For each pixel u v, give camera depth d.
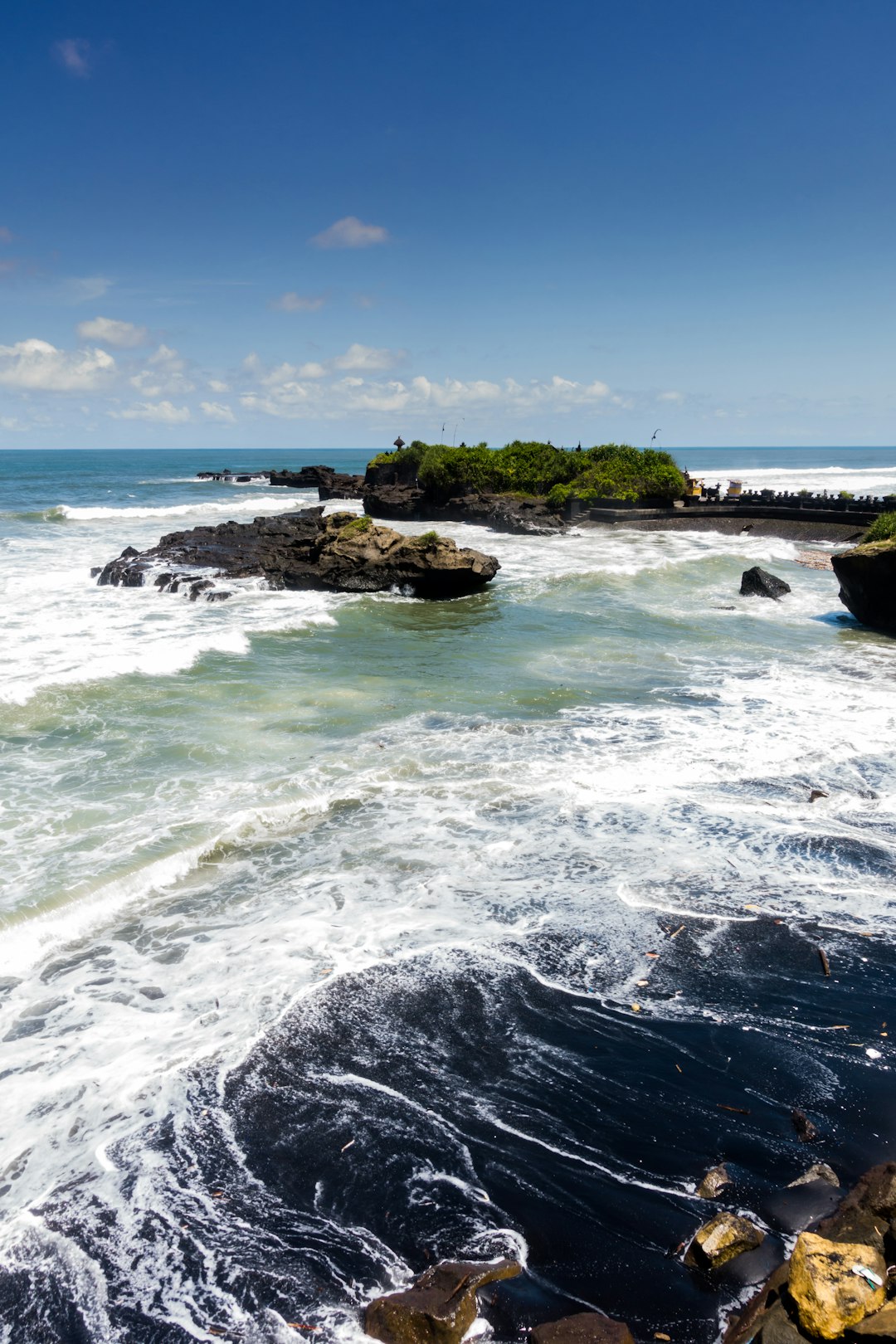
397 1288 4.36
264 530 35.56
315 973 7.11
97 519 49.81
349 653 18.19
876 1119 5.60
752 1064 6.15
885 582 20.94
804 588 28.14
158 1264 4.50
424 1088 5.87
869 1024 6.62
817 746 12.59
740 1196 4.93
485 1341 4.00
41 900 7.83
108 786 10.66
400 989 6.93
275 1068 6.03
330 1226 4.74
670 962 7.39
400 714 13.88
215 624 20.50
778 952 7.56
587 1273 4.42
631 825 9.94
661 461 48.91
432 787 10.88
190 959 7.32
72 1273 4.44
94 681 15.05
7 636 18.52
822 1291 3.66
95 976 7.07
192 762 11.52
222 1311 4.23
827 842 9.58
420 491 53.97
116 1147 5.30
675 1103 5.76
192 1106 5.66
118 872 8.39
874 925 7.99
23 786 10.62
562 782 11.09
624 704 14.66
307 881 8.66
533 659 18.00
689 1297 4.28
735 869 8.96
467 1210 4.86
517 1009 6.73
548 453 53.19
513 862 9.07
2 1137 5.35
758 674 16.91
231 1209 4.86
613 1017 6.66
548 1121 5.57
